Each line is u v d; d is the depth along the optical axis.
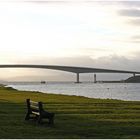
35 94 57.12
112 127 20.84
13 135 18.14
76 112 28.08
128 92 132.25
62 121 23.02
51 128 20.33
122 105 34.34
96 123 22.31
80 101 39.34
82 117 25.06
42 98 45.47
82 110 29.38
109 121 23.19
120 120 23.75
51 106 32.78
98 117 25.16
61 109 30.20
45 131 19.39
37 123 21.80
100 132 19.33
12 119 23.72
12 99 42.34
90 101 39.56
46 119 23.17
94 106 33.03
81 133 19.02
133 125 21.73
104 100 42.09
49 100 41.03
